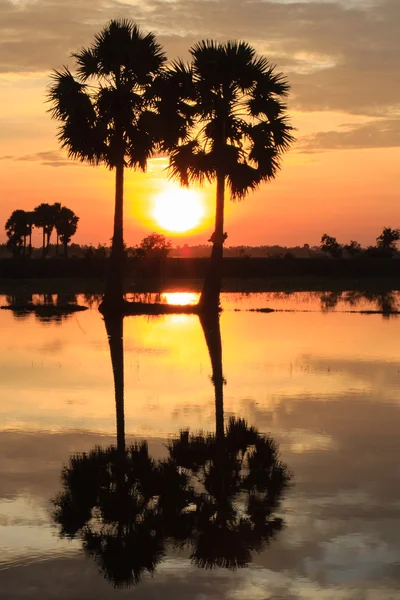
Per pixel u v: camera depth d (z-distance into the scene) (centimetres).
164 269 7294
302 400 1408
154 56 3575
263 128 3553
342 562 676
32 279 7338
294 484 897
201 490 878
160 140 3625
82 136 3544
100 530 760
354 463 980
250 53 3519
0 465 984
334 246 9075
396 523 765
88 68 3528
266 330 2734
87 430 1176
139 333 2612
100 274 7600
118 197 3662
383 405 1355
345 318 3275
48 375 1688
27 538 742
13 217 10769
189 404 1373
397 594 616
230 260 7950
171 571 665
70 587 634
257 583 638
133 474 943
